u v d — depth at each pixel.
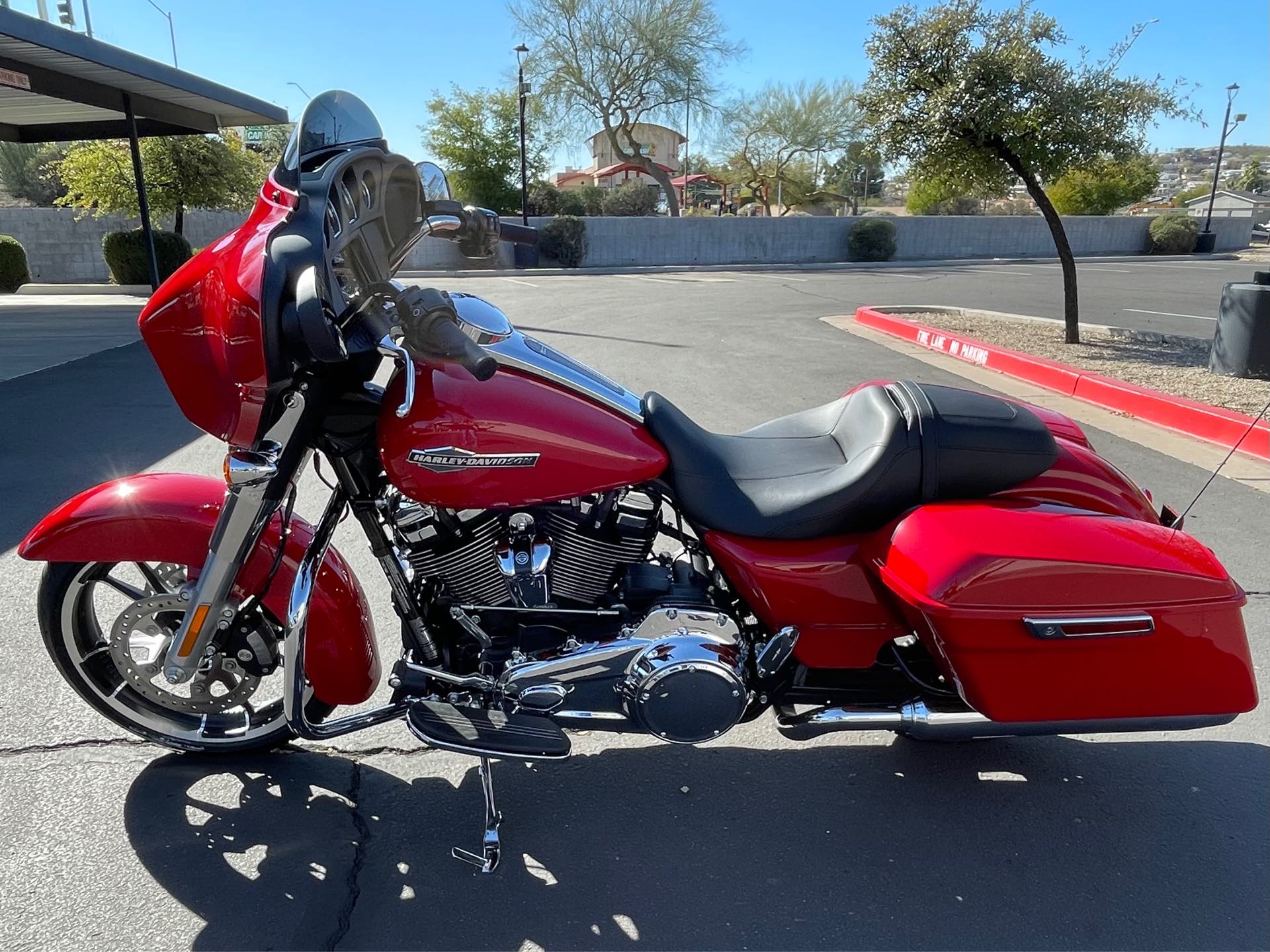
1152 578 2.25
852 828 2.62
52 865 2.38
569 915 2.27
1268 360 8.18
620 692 2.37
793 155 40.19
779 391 7.83
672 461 2.41
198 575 2.56
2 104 12.95
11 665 3.32
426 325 1.93
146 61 11.67
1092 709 2.31
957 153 10.47
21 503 4.94
